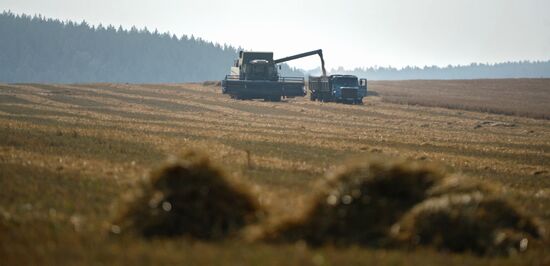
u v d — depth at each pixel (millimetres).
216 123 168500
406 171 42344
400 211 39875
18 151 86562
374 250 35969
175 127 147500
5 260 30375
